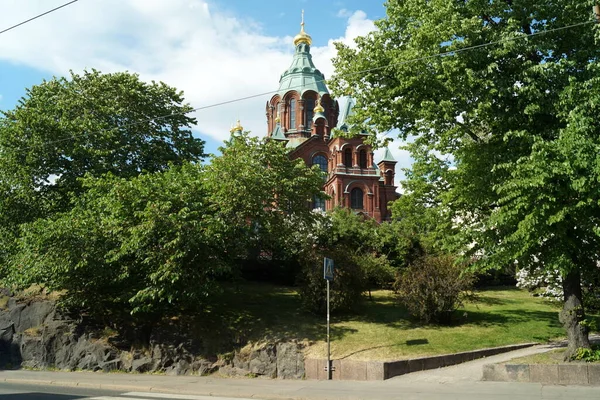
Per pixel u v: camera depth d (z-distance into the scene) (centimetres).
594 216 1272
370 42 1702
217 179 1989
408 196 1875
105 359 1908
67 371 1933
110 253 1761
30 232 1895
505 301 2423
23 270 1928
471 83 1388
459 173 1584
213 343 1817
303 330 1794
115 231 1798
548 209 1237
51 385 1627
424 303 1836
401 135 1700
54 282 1894
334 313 2008
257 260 2741
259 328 1845
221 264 1847
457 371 1438
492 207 1612
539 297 2467
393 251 2939
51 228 1839
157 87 2945
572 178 1195
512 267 2412
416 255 2803
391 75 1623
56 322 2089
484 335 1739
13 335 2175
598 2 1402
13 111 2641
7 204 2322
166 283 1778
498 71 1460
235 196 1936
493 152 1498
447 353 1557
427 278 1861
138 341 1933
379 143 1755
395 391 1241
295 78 7288
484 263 1434
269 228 2142
